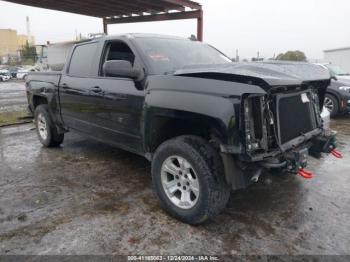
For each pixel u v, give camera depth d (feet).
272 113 8.71
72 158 16.02
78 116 14.47
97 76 13.12
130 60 11.95
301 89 10.03
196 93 8.74
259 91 7.74
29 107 19.42
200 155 8.75
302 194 11.64
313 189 12.10
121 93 11.34
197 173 8.80
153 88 10.01
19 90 60.49
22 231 9.16
